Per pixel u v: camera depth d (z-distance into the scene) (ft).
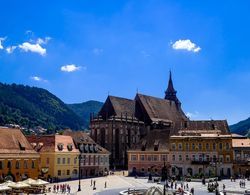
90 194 353.31
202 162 599.98
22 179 424.87
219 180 530.68
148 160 636.89
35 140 541.75
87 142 608.60
